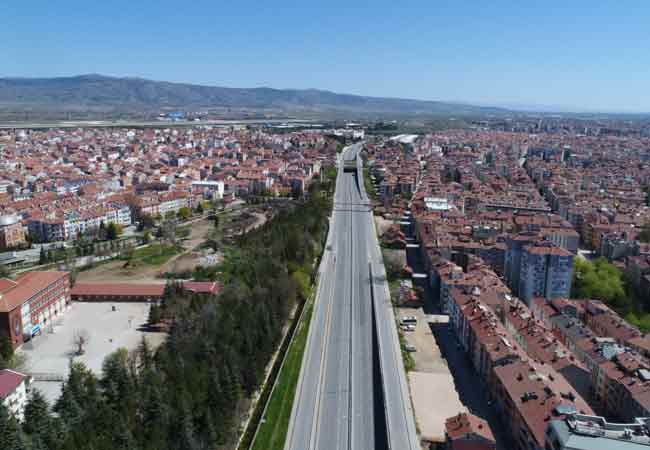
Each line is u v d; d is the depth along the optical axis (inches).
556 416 7618.1
